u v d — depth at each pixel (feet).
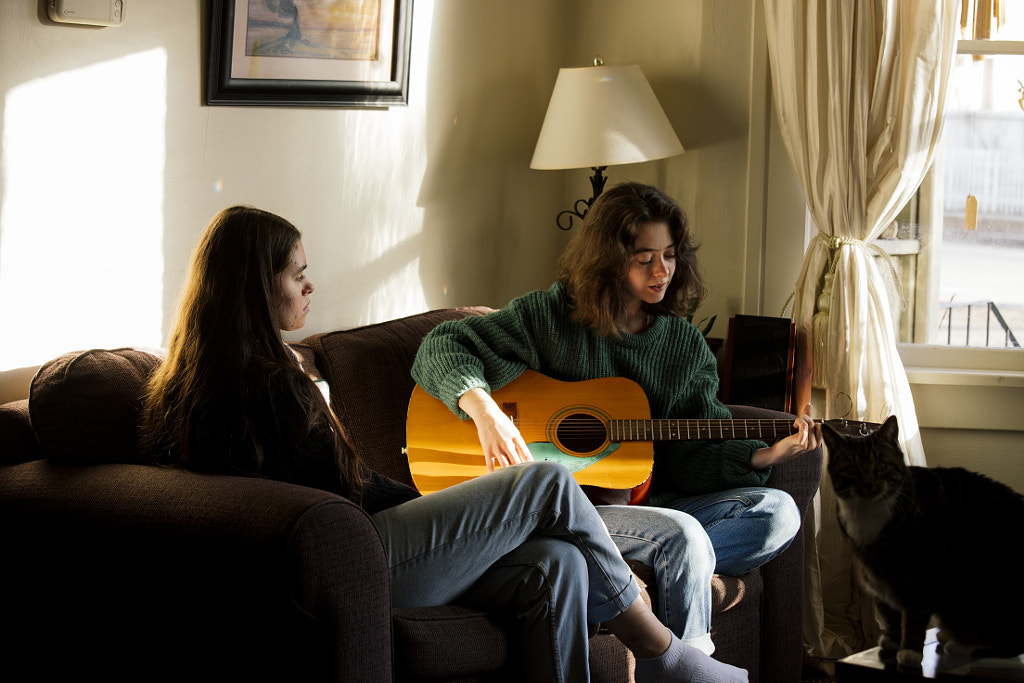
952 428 10.03
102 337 7.62
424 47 9.86
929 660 6.30
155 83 7.79
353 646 5.49
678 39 10.60
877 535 6.33
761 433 7.45
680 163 10.71
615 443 7.66
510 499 6.23
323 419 5.93
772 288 10.41
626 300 7.80
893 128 9.59
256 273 6.04
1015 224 10.11
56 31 7.16
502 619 6.24
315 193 9.04
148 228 7.86
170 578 5.61
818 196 9.74
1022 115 10.02
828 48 9.45
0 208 6.94
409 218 9.95
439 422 7.71
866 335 9.60
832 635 9.76
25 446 6.63
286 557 5.23
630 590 6.39
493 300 11.06
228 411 5.85
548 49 11.39
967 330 10.27
